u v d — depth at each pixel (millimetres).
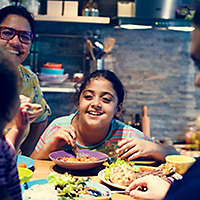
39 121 1982
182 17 3023
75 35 3535
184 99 3959
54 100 3529
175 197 806
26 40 1728
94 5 3219
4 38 1682
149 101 3906
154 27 2859
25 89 1854
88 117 1660
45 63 3537
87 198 1083
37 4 3117
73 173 1433
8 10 1702
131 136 1790
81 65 3570
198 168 875
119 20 2838
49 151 1652
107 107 1661
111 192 1189
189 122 3979
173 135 3973
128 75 3859
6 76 681
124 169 1305
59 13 3119
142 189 1152
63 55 3555
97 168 1519
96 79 1690
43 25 3510
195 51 759
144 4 3053
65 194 1134
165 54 3891
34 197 1083
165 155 1651
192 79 3953
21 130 932
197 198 773
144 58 3865
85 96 1677
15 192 711
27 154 1974
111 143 1753
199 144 3525
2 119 697
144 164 1631
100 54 3287
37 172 1429
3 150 719
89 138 1731
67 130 1656
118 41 3795
